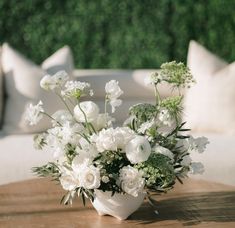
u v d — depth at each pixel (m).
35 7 4.42
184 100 3.31
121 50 4.45
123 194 1.65
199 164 1.71
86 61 4.45
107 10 4.40
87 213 1.80
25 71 3.15
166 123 1.65
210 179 2.71
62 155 1.62
